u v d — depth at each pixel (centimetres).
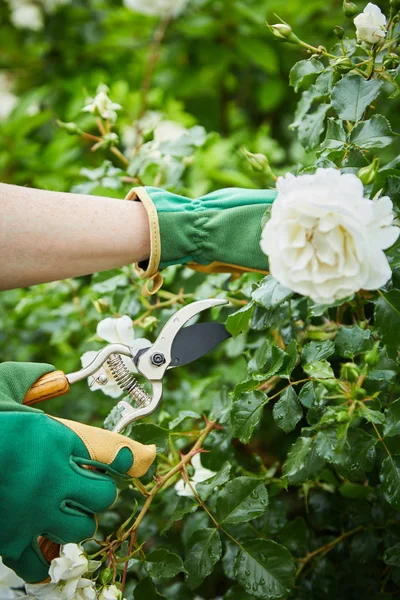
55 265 108
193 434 138
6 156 233
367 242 89
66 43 278
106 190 167
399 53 159
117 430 109
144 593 121
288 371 115
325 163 115
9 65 289
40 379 111
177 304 162
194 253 115
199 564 120
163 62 267
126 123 225
